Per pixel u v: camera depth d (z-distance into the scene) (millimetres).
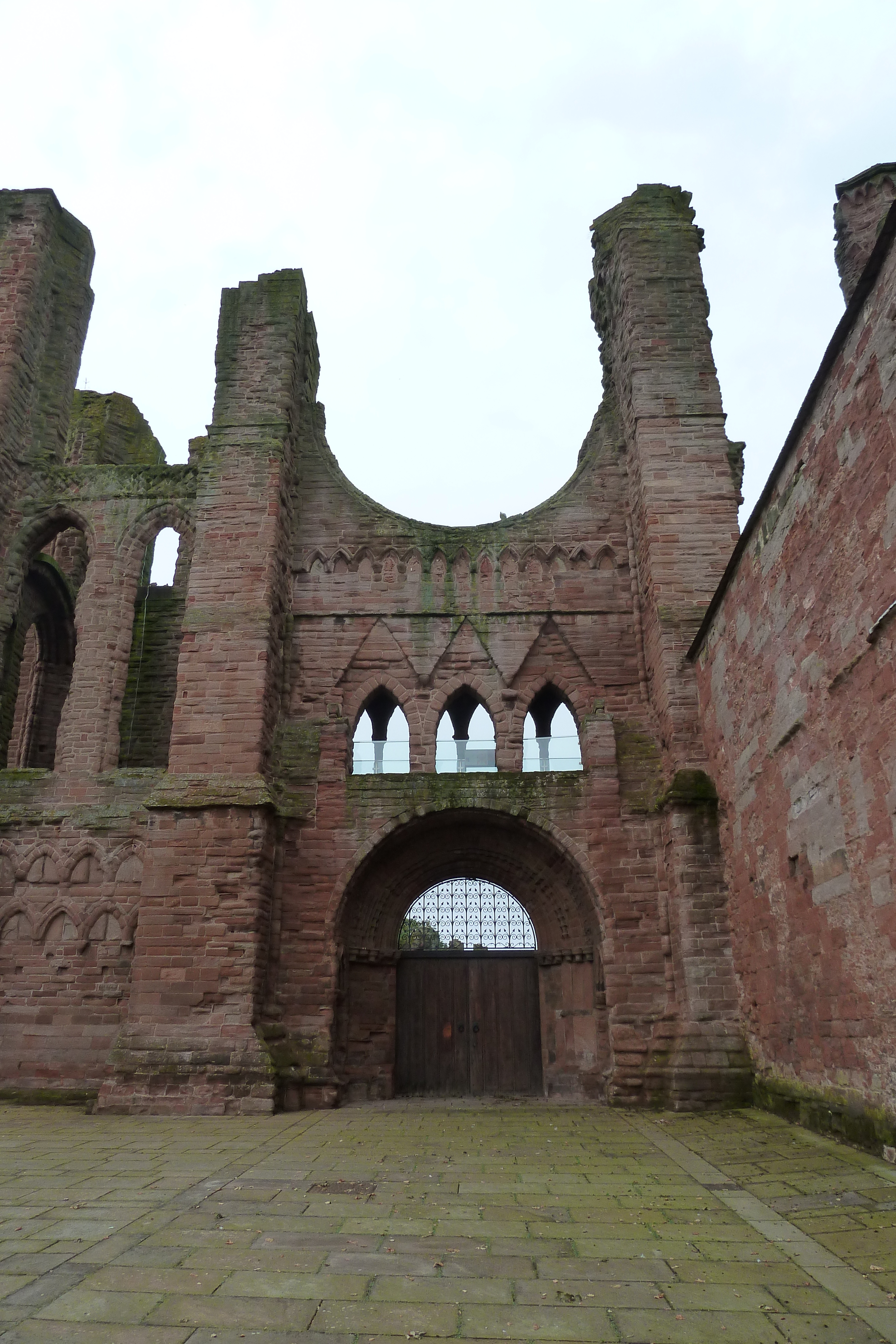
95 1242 7090
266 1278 6277
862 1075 10250
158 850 16781
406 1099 17875
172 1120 14180
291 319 21734
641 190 22156
